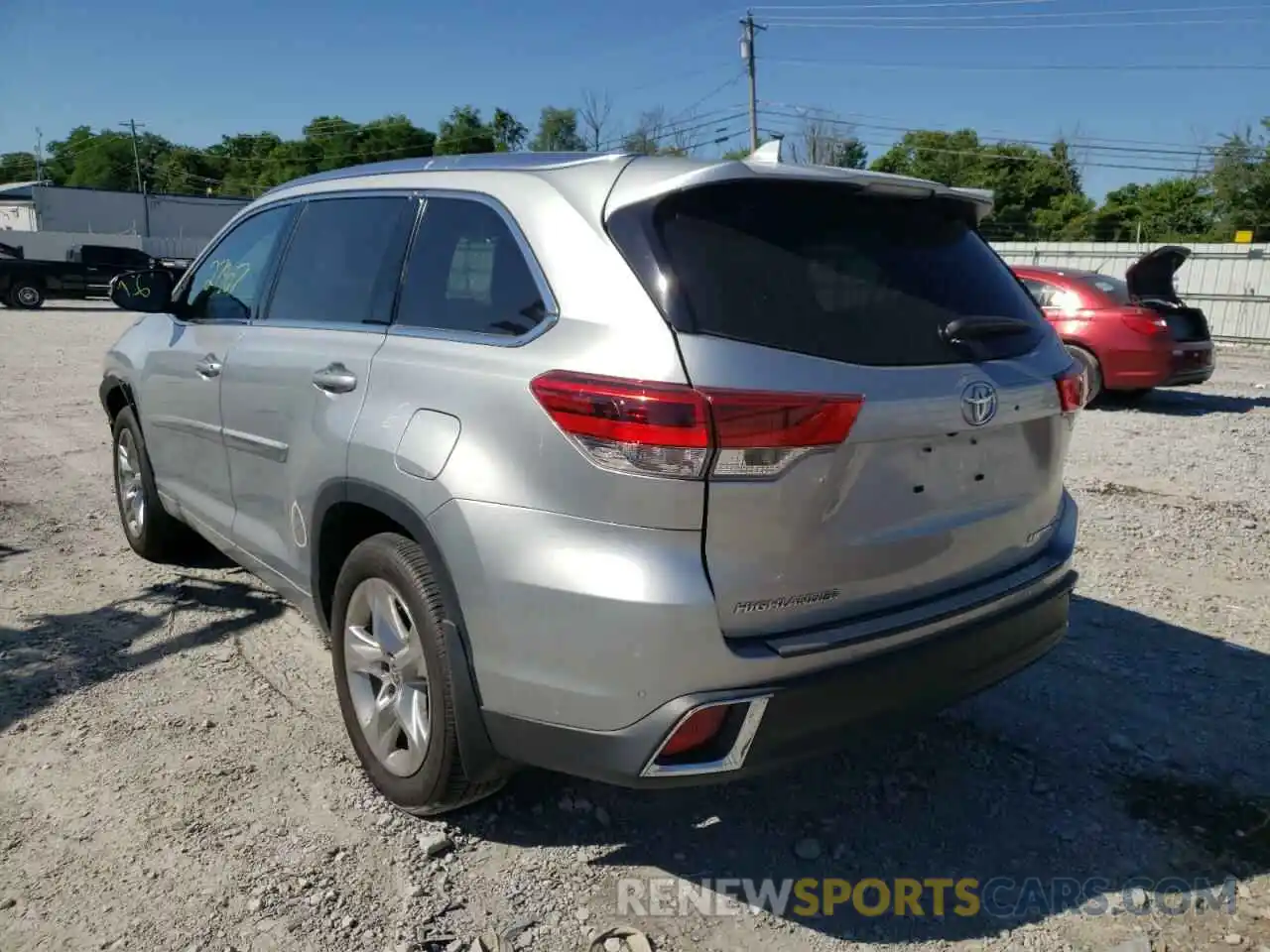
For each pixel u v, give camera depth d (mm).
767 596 2531
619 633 2471
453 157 3467
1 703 3893
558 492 2564
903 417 2646
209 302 4559
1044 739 3758
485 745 2844
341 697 3410
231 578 5281
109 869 2932
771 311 2574
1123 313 11102
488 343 2855
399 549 3029
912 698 2766
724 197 2682
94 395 11383
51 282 27422
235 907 2777
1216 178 47531
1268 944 2709
